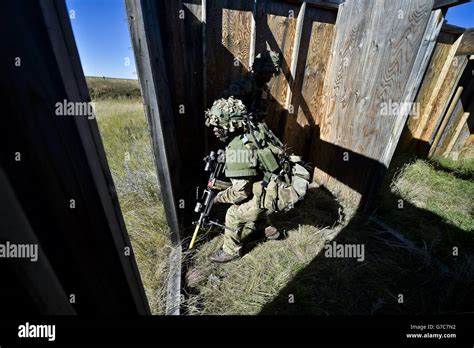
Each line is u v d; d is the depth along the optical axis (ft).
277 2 7.61
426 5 5.55
